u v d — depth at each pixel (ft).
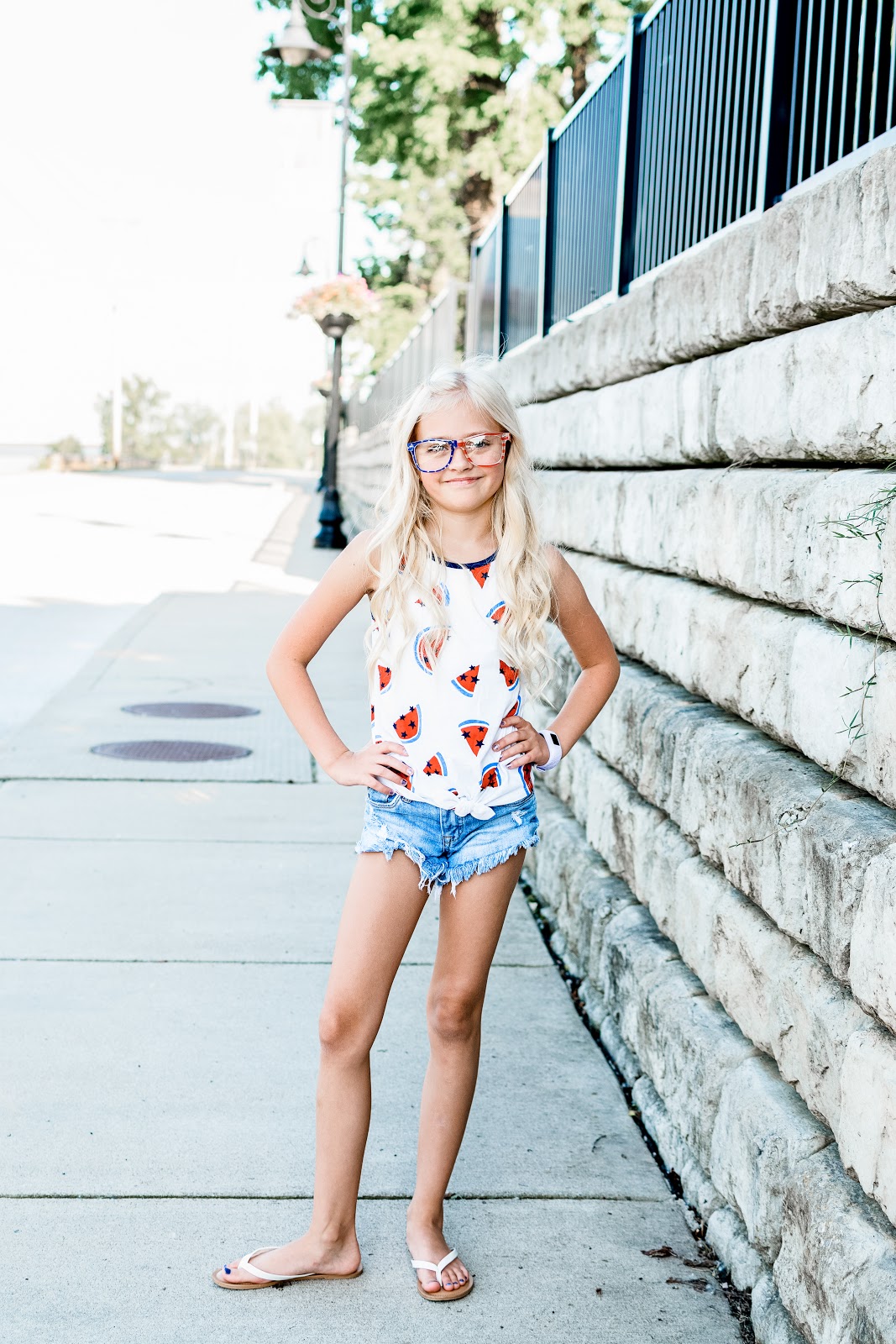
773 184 10.21
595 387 15.10
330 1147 8.37
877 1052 6.70
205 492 126.52
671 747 10.64
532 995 13.10
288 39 65.57
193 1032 11.89
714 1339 8.04
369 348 104.94
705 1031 9.45
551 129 19.70
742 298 9.55
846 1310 6.63
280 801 19.92
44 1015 12.14
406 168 86.07
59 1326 7.91
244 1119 10.39
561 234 19.24
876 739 7.10
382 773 7.98
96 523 77.92
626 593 12.99
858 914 6.86
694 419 10.86
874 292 7.36
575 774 15.02
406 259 98.43
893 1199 6.46
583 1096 11.08
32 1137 10.01
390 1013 12.55
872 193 7.35
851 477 7.72
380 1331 8.02
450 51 71.92
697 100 12.79
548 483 17.48
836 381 7.96
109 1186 9.40
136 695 27.66
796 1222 7.38
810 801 7.80
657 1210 9.45
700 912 9.78
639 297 12.71
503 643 8.07
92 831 18.02
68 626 37.88
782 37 10.08
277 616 40.22
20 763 21.63
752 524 9.29
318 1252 8.44
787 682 8.56
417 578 8.00
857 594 7.39
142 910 14.99
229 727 24.90
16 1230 8.85
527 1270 8.69
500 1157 10.08
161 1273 8.46
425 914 15.37
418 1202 8.73
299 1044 11.73
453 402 7.93
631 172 15.12
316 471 264.52
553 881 14.88
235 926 14.60
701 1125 9.27
